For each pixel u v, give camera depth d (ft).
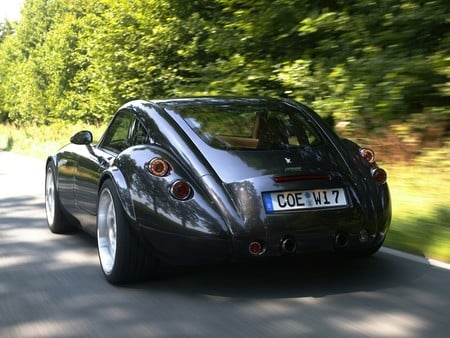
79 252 18.33
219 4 43.21
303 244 13.02
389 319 11.82
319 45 35.14
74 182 18.49
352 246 13.58
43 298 13.96
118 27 47.09
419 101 30.01
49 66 91.91
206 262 13.05
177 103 16.05
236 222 12.67
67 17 91.56
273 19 35.65
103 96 51.83
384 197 14.26
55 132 82.07
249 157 13.80
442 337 10.87
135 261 13.97
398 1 28.99
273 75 35.55
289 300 13.08
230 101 16.40
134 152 14.38
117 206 13.93
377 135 29.32
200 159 13.56
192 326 11.75
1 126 127.85
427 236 17.46
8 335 11.75
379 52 29.78
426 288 13.67
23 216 25.30
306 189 13.32
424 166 26.43
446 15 27.58
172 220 12.89
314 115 16.30
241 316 12.19
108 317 12.46
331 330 11.31
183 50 43.65
